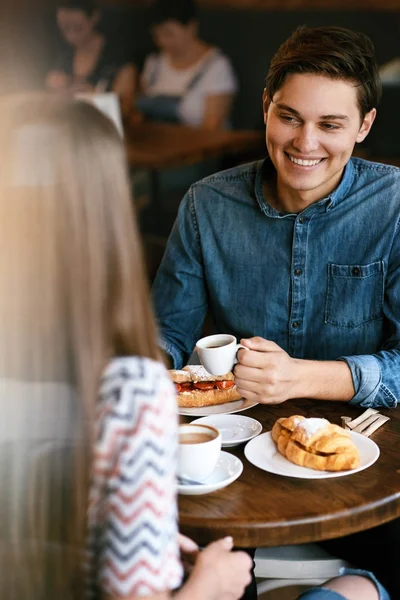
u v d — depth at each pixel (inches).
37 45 245.4
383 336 79.5
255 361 65.3
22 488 38.3
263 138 200.8
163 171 227.8
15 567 38.7
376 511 53.6
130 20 256.5
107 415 38.2
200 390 69.8
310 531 52.2
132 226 39.5
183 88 224.7
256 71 263.1
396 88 207.3
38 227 37.0
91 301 37.6
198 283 84.4
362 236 77.7
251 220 80.7
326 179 74.4
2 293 37.0
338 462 56.6
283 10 261.0
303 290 79.5
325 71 69.2
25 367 37.5
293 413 67.6
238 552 48.3
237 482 56.7
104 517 38.4
